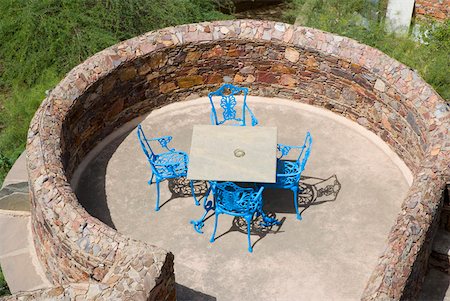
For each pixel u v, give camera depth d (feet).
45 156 15.89
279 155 19.25
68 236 13.76
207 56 20.49
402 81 18.39
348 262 16.05
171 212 17.47
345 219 17.20
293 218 17.20
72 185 18.28
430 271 16.03
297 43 19.85
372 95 19.36
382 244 16.52
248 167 16.14
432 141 16.58
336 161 19.10
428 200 14.52
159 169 17.46
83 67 18.66
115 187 18.29
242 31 20.21
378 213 17.40
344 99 20.27
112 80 19.11
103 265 13.33
